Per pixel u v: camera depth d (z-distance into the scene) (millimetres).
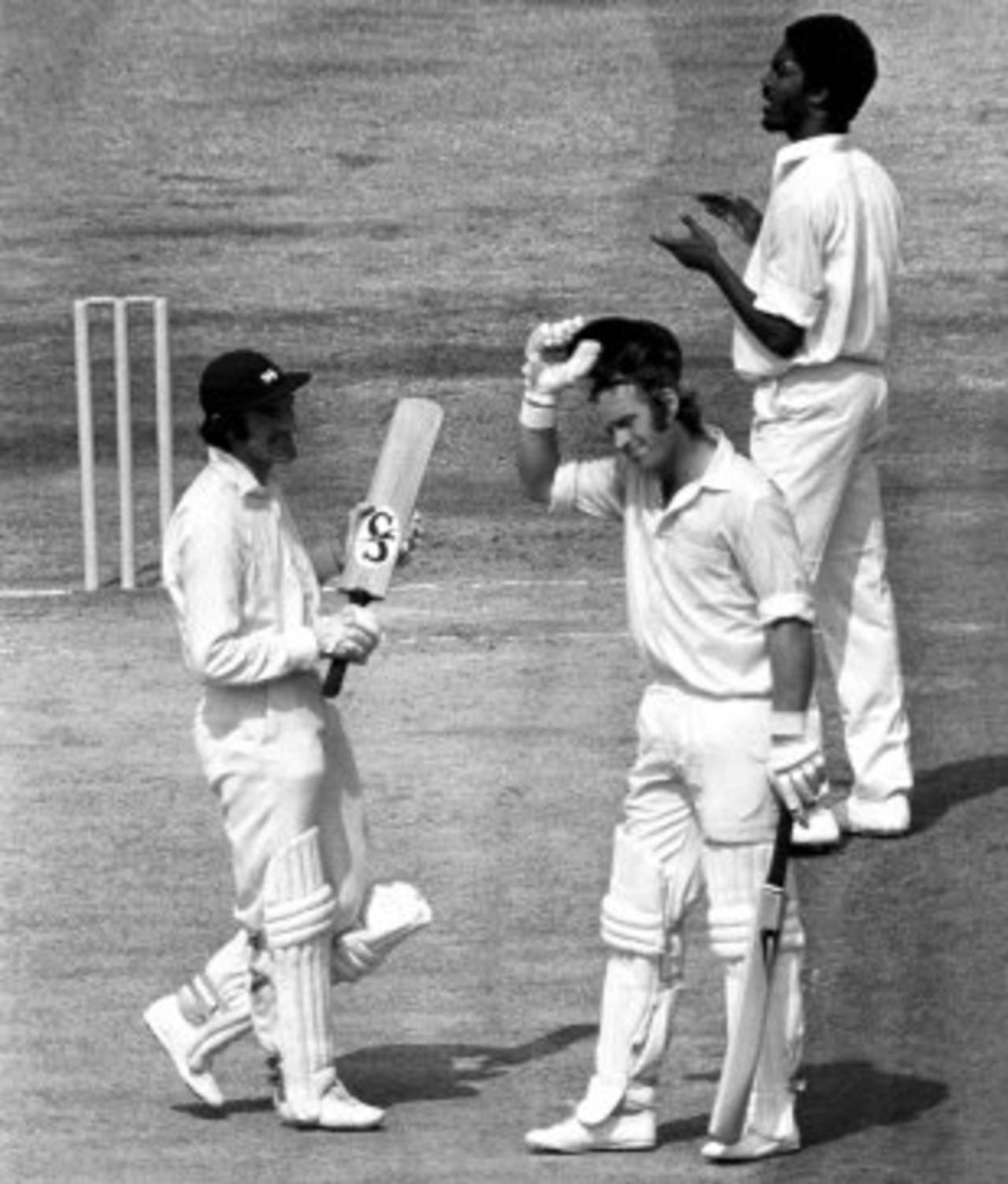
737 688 31672
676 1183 31375
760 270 40000
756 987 31125
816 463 39719
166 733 46406
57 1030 35844
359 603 33406
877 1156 31953
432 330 68438
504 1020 36000
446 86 82375
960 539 53406
